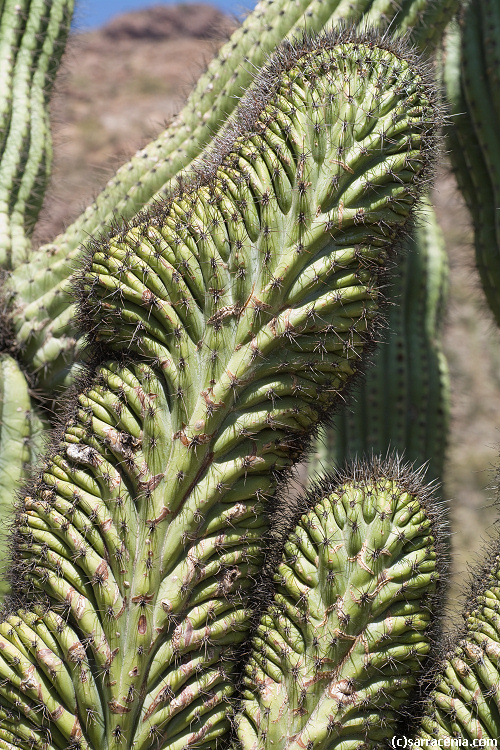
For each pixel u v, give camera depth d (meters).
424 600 1.78
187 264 1.82
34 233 2.60
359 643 1.76
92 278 1.86
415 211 1.87
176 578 1.79
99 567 1.80
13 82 2.60
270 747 1.77
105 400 1.84
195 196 1.88
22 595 1.85
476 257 2.67
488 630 1.78
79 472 1.83
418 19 2.35
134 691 1.78
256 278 1.81
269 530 1.85
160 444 1.81
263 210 1.81
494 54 2.56
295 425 1.83
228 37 2.51
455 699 1.77
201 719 1.80
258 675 1.80
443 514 1.85
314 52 1.87
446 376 2.80
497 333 2.90
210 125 2.39
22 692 1.79
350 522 1.78
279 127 1.83
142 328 1.84
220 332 1.81
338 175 1.80
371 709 1.77
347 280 1.81
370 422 2.72
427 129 1.83
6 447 2.30
